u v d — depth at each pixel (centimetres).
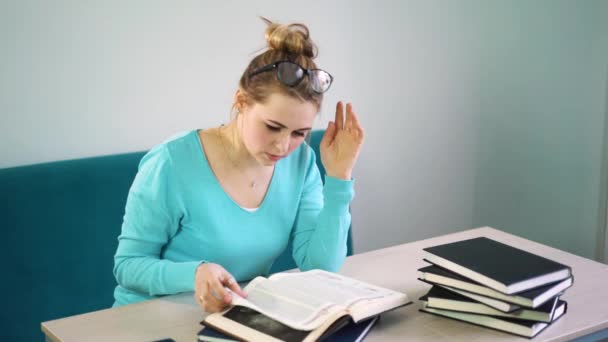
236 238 164
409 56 292
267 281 146
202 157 161
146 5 232
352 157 166
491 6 309
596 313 146
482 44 311
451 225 324
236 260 165
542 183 342
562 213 350
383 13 281
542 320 135
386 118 292
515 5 314
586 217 353
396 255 182
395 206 305
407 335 136
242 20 251
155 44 236
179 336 135
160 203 157
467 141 318
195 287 140
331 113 277
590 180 350
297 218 176
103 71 229
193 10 241
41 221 211
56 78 222
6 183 207
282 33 147
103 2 225
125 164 227
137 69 234
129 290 163
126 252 157
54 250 213
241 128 158
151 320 142
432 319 144
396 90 292
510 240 194
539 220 347
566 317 144
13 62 215
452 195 321
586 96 341
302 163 176
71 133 227
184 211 159
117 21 228
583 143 346
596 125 346
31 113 220
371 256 182
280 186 170
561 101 336
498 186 333
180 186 158
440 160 313
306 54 150
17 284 208
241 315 133
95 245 220
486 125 321
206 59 246
